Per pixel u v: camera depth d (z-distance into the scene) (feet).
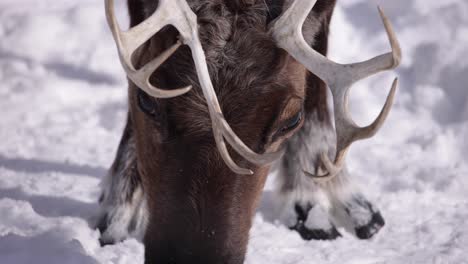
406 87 75.15
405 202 53.11
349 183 50.49
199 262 33.76
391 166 60.34
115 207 47.65
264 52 35.04
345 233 49.47
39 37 86.07
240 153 32.32
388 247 46.34
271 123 35.04
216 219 34.47
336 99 34.19
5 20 89.25
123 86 78.43
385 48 81.05
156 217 35.27
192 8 35.47
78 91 76.89
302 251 45.50
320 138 50.34
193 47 33.60
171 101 34.50
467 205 52.75
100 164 59.88
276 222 49.67
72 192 53.21
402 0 85.15
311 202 49.67
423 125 69.36
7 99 73.97
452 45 77.05
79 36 86.74
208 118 34.40
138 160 40.47
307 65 34.76
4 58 82.89
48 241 41.47
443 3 85.51
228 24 35.22
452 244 46.06
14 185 53.47
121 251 43.62
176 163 34.71
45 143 63.93
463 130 66.23
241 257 35.37
